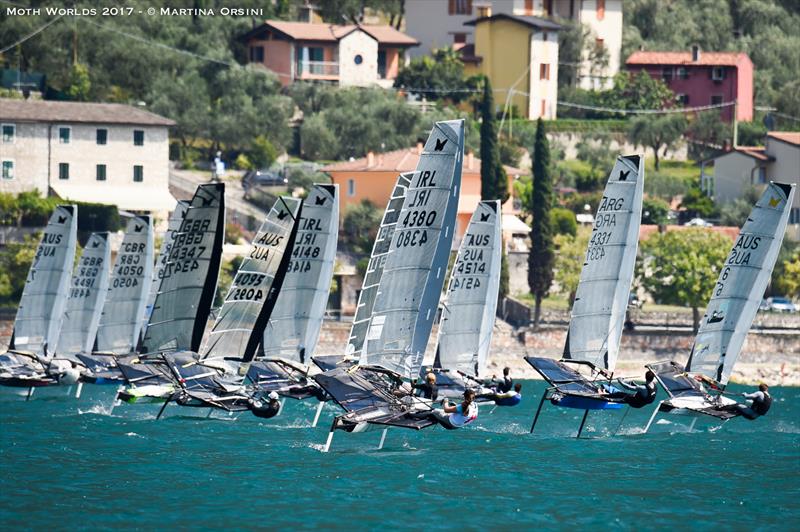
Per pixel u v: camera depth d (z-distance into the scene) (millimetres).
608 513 193125
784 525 188125
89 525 180125
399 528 182000
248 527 180750
